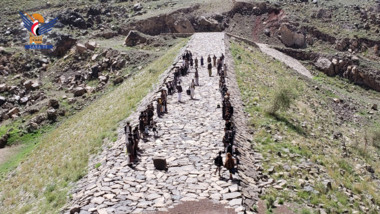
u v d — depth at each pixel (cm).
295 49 6644
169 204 1358
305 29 7025
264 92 3419
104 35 6869
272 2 7950
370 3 7912
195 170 1642
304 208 1477
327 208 1534
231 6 7781
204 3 7906
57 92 5128
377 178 2267
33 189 2211
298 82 4603
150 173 1647
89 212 1334
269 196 1513
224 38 5584
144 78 4281
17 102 4897
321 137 2756
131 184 1545
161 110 2502
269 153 2056
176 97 2939
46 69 5825
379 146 3139
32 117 4394
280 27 6975
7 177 2858
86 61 5838
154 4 8231
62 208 1564
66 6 8562
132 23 7125
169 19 7150
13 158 3459
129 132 1834
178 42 6294
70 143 2873
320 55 6400
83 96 4825
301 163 2014
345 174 2095
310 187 1694
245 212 1302
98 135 2655
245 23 7462
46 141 3500
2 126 4269
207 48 4812
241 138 2141
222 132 2112
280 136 2369
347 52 6556
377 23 7056
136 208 1343
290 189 1652
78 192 1686
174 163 1727
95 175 1816
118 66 5503
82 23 7256
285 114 2962
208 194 1421
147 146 1967
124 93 3900
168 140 2030
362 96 5503
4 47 6406
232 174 1587
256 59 5094
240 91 3262
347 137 3114
